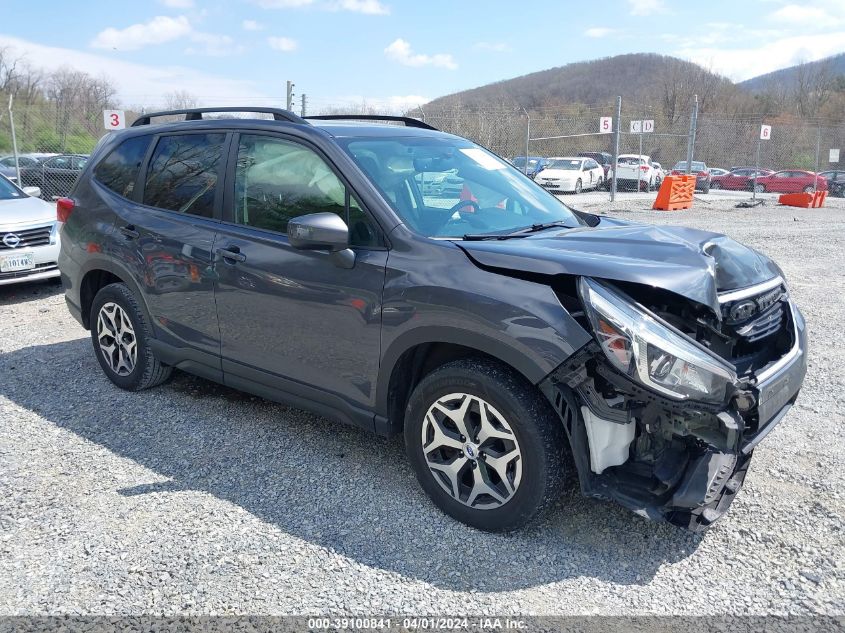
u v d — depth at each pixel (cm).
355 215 326
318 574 272
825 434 401
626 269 267
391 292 304
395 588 264
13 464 361
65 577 269
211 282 380
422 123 448
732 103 6506
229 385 395
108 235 443
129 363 456
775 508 321
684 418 262
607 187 2869
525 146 1967
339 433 402
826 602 257
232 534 298
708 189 3014
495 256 286
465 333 282
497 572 274
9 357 539
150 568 274
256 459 369
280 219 356
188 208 403
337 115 436
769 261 347
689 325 282
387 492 335
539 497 278
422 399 306
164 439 393
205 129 407
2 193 831
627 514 315
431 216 328
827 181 3206
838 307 721
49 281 850
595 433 268
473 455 294
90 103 2006
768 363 305
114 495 330
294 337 347
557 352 261
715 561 282
